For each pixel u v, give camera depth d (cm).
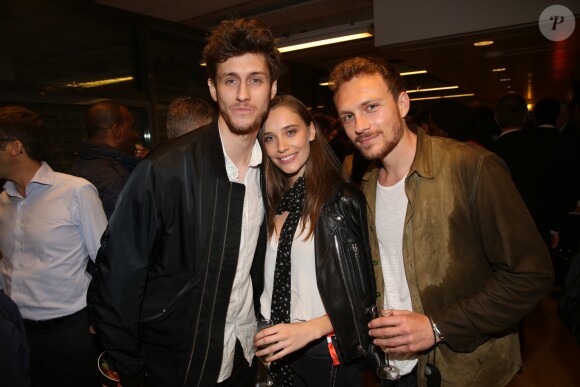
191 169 109
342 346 126
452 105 240
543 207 244
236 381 137
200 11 444
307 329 121
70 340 159
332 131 453
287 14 465
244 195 116
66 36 371
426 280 109
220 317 115
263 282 142
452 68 496
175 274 111
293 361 138
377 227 125
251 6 441
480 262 107
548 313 318
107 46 415
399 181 118
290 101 133
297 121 132
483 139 259
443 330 99
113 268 103
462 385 111
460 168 104
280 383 144
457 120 237
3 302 110
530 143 244
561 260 329
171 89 504
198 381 115
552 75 579
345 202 131
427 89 924
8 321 106
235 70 105
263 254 139
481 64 463
